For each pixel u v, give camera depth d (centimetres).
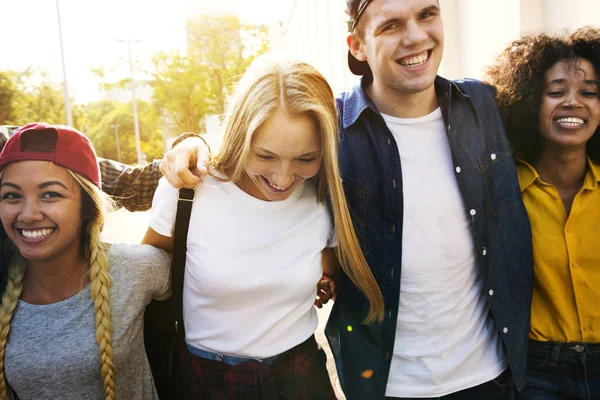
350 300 193
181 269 165
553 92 178
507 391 191
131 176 212
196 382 164
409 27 170
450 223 182
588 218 179
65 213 147
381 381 187
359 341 191
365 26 182
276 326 164
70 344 148
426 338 184
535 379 186
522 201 186
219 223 162
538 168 190
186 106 3819
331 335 203
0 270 155
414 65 174
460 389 184
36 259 147
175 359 175
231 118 159
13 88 3144
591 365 180
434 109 189
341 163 187
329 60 1208
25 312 151
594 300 178
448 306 183
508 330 185
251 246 161
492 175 188
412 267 181
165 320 174
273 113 147
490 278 184
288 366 166
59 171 147
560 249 180
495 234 185
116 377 154
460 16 495
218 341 163
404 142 185
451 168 185
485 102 193
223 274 158
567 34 188
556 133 178
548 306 186
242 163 155
